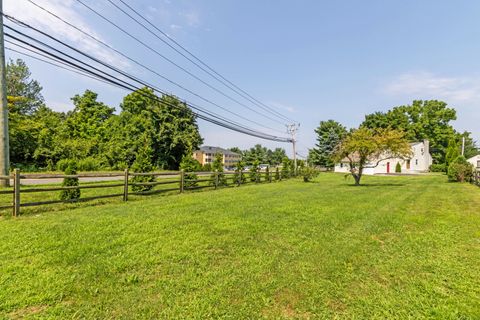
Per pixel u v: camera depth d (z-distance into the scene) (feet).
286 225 18.72
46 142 95.09
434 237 16.34
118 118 127.44
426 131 155.12
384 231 17.72
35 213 21.27
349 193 39.50
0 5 28.48
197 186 43.70
